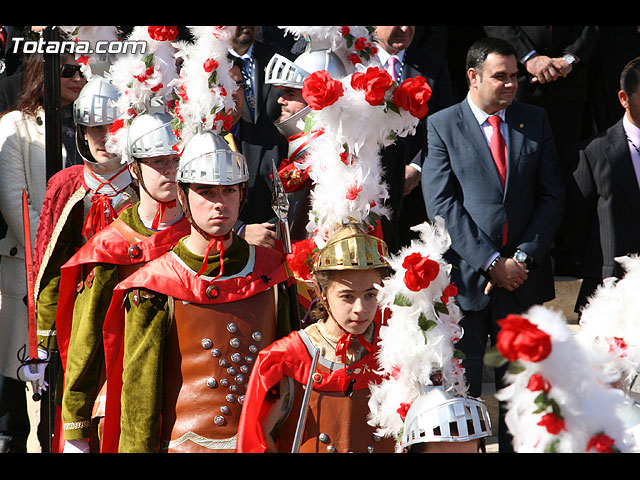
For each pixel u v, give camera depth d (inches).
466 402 316.2
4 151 609.9
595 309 340.2
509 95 626.5
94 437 452.1
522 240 625.6
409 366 342.6
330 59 500.1
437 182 630.5
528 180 631.2
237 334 403.5
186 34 530.6
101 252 456.1
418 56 722.2
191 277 406.9
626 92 663.8
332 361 367.6
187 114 425.7
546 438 235.1
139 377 395.9
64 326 479.8
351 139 387.2
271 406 364.8
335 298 356.8
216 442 392.8
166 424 400.5
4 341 621.0
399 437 346.0
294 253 399.9
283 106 509.0
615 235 660.7
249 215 553.0
